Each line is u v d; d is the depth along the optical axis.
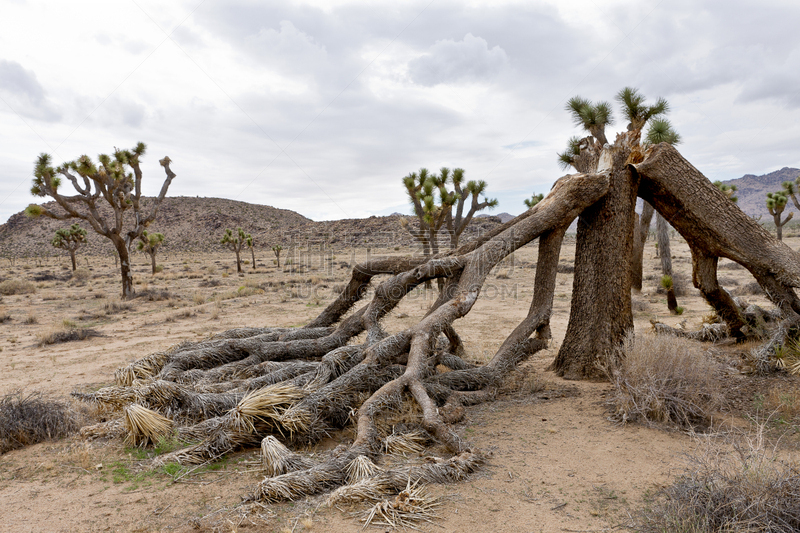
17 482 4.41
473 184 22.52
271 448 4.35
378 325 7.40
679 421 5.30
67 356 10.91
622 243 7.68
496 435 5.30
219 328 14.62
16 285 28.61
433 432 4.93
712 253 8.29
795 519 2.94
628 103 11.48
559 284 24.52
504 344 7.47
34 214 21.31
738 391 6.30
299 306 19.83
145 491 4.14
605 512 3.53
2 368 9.77
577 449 4.80
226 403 5.73
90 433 5.57
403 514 3.50
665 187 7.93
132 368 7.23
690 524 3.04
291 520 3.52
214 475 4.45
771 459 3.48
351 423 5.61
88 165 21.94
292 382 5.77
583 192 7.51
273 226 149.62
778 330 7.48
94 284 34.88
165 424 5.36
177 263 65.38
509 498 3.81
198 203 161.00
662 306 15.97
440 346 9.24
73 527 3.54
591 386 7.16
